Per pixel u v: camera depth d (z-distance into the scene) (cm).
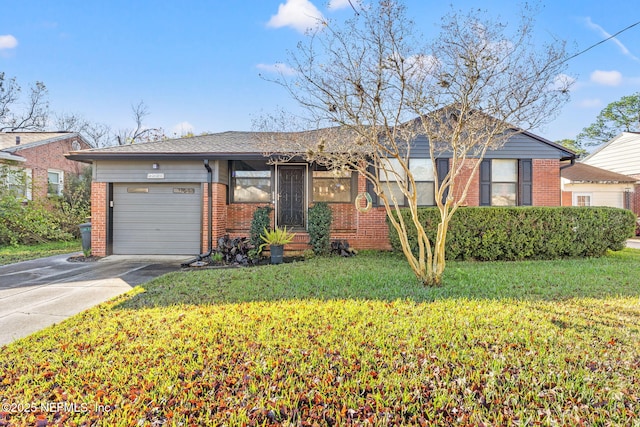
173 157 898
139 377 260
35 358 294
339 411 221
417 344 310
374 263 739
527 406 224
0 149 1320
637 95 2894
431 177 977
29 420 213
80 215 1423
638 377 254
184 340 323
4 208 1157
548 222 820
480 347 303
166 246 959
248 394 239
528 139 978
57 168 1581
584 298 454
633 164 1869
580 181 1655
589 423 207
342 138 726
